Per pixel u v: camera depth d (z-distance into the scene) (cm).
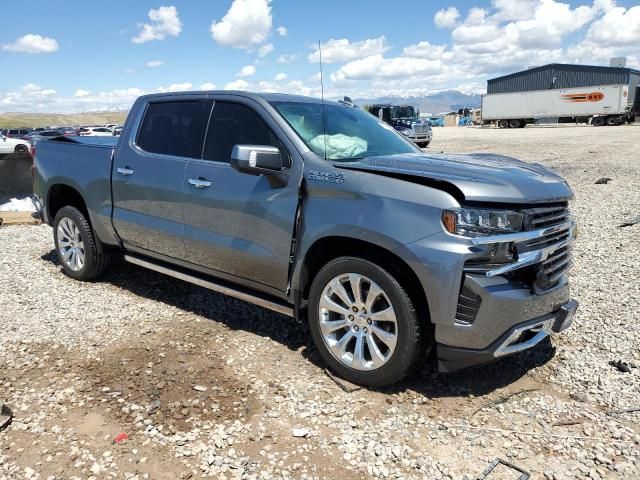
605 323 473
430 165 371
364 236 347
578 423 329
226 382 372
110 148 532
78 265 585
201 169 443
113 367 392
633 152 2230
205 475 280
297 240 384
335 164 375
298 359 409
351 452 300
